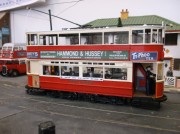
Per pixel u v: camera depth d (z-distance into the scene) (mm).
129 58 16750
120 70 17234
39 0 35594
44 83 20547
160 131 12211
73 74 19141
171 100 19422
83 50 18406
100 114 15266
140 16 28797
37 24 38656
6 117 14680
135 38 16656
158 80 16406
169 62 25609
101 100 18234
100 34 17766
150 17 27719
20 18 40844
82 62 18547
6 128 12727
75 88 19047
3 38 41781
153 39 16328
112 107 17094
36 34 20594
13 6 39938
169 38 25422
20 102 18641
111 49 17312
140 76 18078
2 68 33344
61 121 13820
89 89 18453
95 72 18172
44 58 20359
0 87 25453
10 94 21766
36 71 21031
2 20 41344
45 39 20312
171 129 12539
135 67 17969
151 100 16328
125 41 16984
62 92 20047
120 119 14211
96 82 18109
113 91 17531
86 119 14195
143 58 16406
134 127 12789
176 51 25203
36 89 21172
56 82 19906
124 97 17359
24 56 34531
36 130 12383
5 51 33438
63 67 19547
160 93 16656
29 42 21125
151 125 13148
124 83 17094
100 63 17844
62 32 19297
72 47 18859
